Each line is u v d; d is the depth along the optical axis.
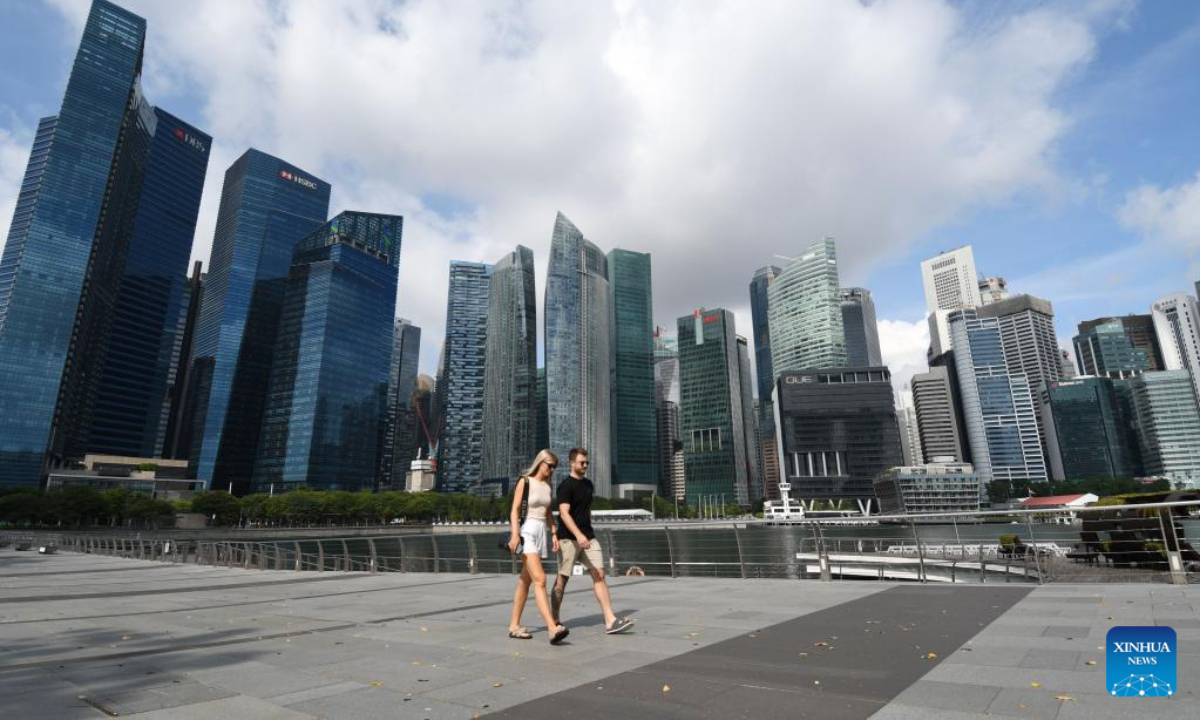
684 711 4.95
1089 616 8.76
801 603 11.17
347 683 6.18
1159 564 20.14
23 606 13.75
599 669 6.52
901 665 6.31
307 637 9.03
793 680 5.81
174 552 38.34
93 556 43.44
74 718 5.04
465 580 18.67
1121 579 17.78
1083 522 23.69
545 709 5.11
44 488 181.00
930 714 4.69
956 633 7.92
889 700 5.11
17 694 5.84
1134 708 4.63
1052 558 26.33
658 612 10.60
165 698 5.66
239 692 5.86
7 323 195.12
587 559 8.79
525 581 8.65
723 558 74.00
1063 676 5.65
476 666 6.84
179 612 12.34
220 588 18.08
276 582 19.84
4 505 136.50
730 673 6.17
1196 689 5.07
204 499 163.12
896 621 8.95
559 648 7.74
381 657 7.46
